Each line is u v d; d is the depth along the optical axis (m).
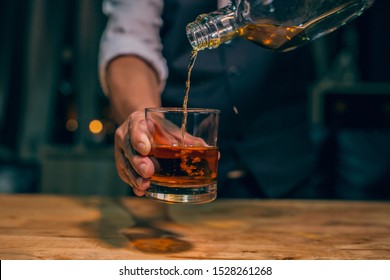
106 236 0.72
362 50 2.06
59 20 2.33
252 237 0.73
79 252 0.65
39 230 0.75
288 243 0.71
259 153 1.08
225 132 1.06
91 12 2.30
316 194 1.26
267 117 1.08
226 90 1.04
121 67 0.86
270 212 0.89
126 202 0.95
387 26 1.99
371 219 0.85
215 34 0.66
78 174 2.06
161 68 0.91
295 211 0.90
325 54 2.12
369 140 1.66
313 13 0.72
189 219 0.83
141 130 0.61
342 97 1.87
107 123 2.29
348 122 1.87
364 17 2.02
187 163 0.62
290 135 1.10
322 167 1.66
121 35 0.90
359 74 2.13
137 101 0.78
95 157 2.07
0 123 2.29
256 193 1.09
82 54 2.31
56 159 2.07
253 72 1.04
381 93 1.85
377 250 0.68
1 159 2.04
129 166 0.65
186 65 1.02
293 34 0.75
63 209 0.88
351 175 1.65
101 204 0.93
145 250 0.66
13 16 2.26
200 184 0.62
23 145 2.31
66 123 2.47
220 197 1.09
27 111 2.32
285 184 1.09
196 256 0.64
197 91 1.04
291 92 1.09
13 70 2.31
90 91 2.32
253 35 0.73
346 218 0.86
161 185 0.62
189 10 0.99
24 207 0.89
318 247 0.69
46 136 2.34
